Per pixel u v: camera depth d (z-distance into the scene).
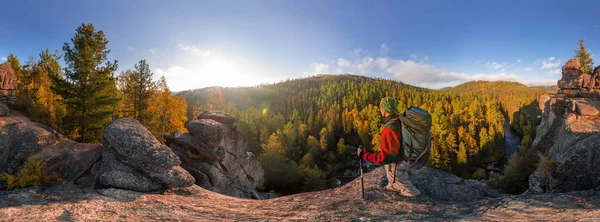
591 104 19.34
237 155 24.84
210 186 16.80
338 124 130.12
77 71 19.42
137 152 7.96
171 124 37.25
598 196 4.14
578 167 6.58
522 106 151.50
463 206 4.70
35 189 6.76
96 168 9.52
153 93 34.84
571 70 29.34
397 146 4.39
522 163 40.25
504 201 4.60
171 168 8.26
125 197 6.51
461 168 75.38
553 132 24.20
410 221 4.15
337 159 93.12
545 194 4.62
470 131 93.00
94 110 19.89
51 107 20.52
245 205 6.54
